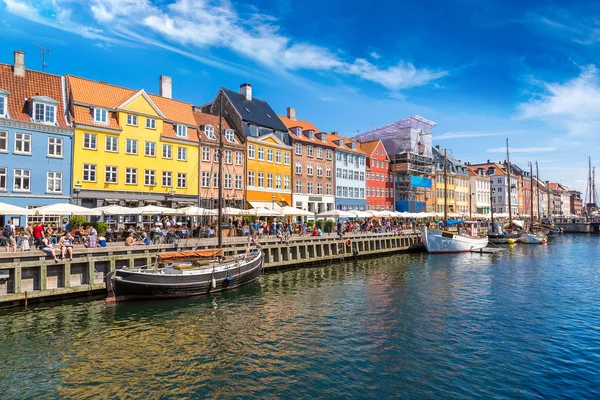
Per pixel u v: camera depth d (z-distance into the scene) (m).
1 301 19.05
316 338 15.78
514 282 27.92
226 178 46.44
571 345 15.13
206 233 33.91
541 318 18.72
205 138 44.56
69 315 18.48
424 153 81.12
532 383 12.02
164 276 21.30
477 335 16.23
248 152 49.03
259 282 27.12
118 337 15.77
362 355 14.07
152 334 16.16
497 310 20.09
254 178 49.72
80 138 35.12
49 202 33.16
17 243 23.75
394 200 75.31
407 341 15.48
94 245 24.00
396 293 24.00
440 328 17.12
